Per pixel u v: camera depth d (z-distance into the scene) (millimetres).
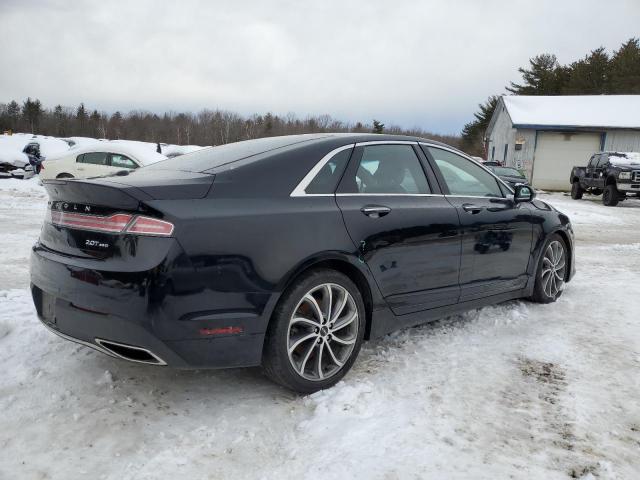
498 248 4344
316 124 103750
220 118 110500
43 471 2402
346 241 3240
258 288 2881
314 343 3146
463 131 80500
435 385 3299
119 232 2695
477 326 4430
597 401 3141
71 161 13773
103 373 3371
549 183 28656
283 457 2543
